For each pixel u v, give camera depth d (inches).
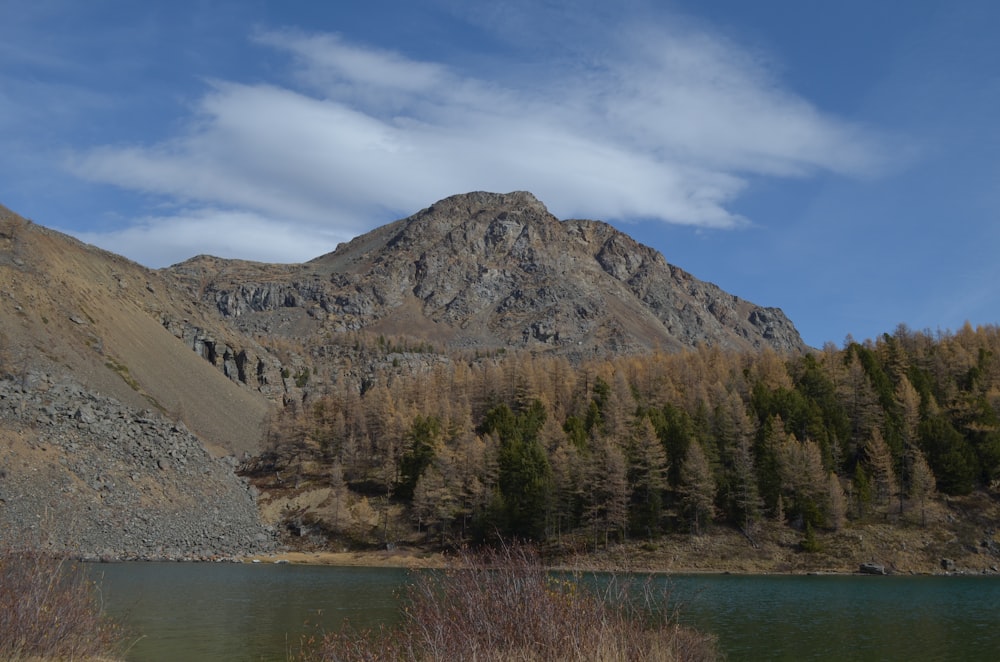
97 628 944.9
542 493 4832.7
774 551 4542.3
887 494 5044.3
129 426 5167.3
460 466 5502.0
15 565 866.1
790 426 5561.0
